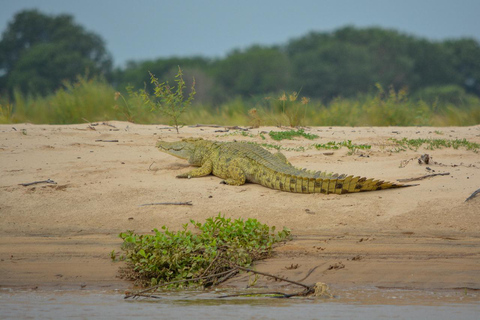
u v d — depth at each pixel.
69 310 20.44
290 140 44.69
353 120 63.44
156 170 36.09
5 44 195.50
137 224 28.86
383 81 185.25
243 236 26.44
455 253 24.88
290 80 184.00
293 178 31.83
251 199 31.27
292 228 28.16
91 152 39.78
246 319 19.11
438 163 35.94
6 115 61.19
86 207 30.56
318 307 20.34
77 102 62.81
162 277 24.52
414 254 24.94
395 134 49.25
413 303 20.64
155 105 49.75
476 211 28.47
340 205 29.98
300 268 24.23
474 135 49.03
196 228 28.12
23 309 20.62
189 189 32.69
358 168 35.81
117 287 23.58
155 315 19.75
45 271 24.58
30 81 164.25
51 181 33.25
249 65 184.12
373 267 23.98
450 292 21.91
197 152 36.34
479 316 19.19
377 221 28.36
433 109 71.62
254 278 23.80
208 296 22.28
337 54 189.00
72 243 27.11
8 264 25.08
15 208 30.38
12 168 35.69
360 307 20.28
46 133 45.66
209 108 70.12
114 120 60.34
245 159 34.19
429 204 29.44
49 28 194.88
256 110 55.34
